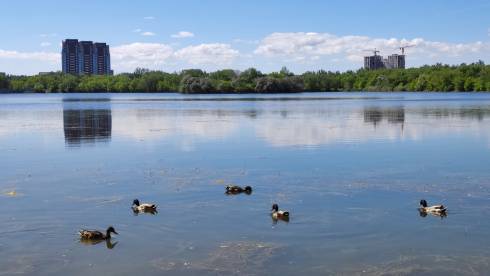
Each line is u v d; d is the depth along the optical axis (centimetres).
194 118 7594
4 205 2423
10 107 11550
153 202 2462
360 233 1989
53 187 2791
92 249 1856
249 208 2339
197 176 3052
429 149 4094
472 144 4375
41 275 1647
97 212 2302
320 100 14488
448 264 1698
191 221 2155
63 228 2088
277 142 4600
